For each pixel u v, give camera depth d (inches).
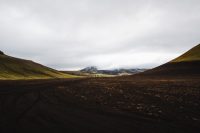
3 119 481.7
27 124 435.5
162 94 919.0
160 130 385.4
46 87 1413.6
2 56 6466.5
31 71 5944.9
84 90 1176.8
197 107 610.2
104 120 468.4
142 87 1279.5
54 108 622.5
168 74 2763.3
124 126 415.2
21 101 766.5
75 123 442.0
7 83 1862.7
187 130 385.1
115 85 1493.6
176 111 561.6
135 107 632.4
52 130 391.5
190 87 1190.9
